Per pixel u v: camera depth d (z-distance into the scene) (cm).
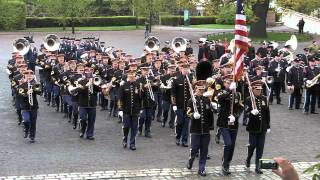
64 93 2356
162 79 2202
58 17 7375
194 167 1664
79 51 3419
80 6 7294
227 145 1579
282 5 5669
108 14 9119
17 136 2050
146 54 2684
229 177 1570
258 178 1561
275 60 2855
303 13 8525
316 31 7250
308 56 2986
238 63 1622
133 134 1862
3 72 3862
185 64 1927
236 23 1631
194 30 7444
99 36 6581
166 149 1888
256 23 5875
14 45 3222
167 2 8119
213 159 1773
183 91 1911
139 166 1662
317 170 641
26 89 1920
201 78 2236
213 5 5775
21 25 7688
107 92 2133
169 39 6141
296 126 2331
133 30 7562
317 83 2575
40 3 7712
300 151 1889
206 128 1578
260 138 1606
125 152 1834
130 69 1869
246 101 1617
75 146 1906
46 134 2092
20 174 1555
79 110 2003
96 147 1897
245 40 1625
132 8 8406
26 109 1934
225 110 1598
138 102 1858
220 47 3525
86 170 1606
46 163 1677
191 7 6075
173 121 2238
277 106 2823
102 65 2508
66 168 1623
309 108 2700
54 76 2495
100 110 2625
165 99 2211
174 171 1616
